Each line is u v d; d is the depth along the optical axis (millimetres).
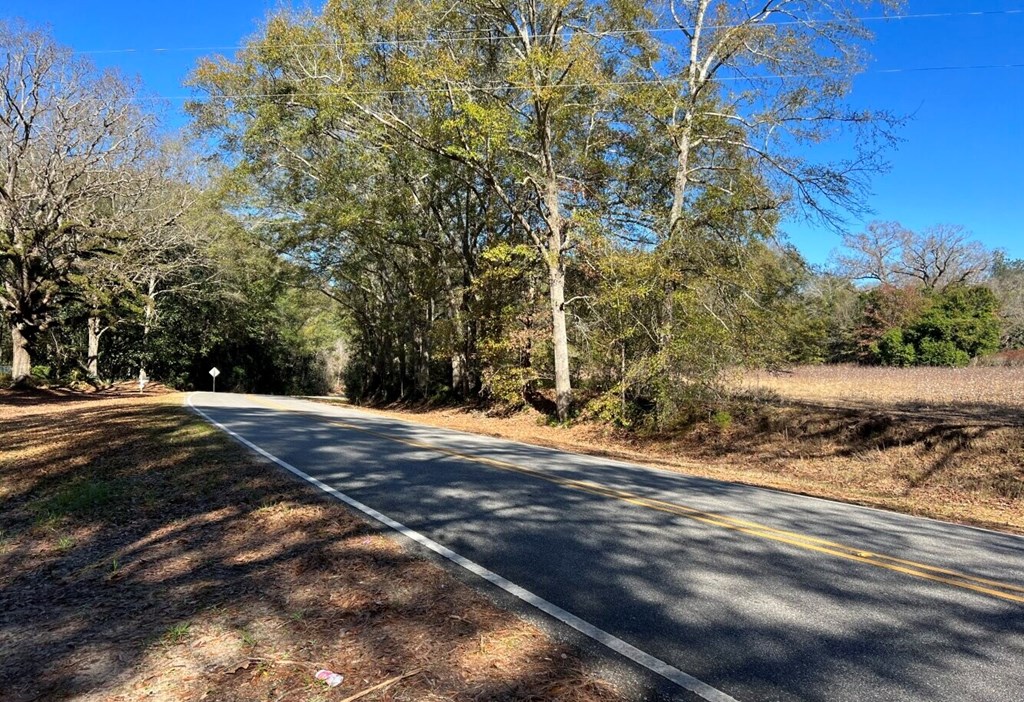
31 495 7730
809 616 4320
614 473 10883
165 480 8102
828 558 5770
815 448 15617
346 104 19266
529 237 23359
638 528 6555
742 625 4113
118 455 9945
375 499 7418
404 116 21547
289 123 21875
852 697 3229
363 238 28766
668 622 4113
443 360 32219
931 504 11938
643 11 17828
